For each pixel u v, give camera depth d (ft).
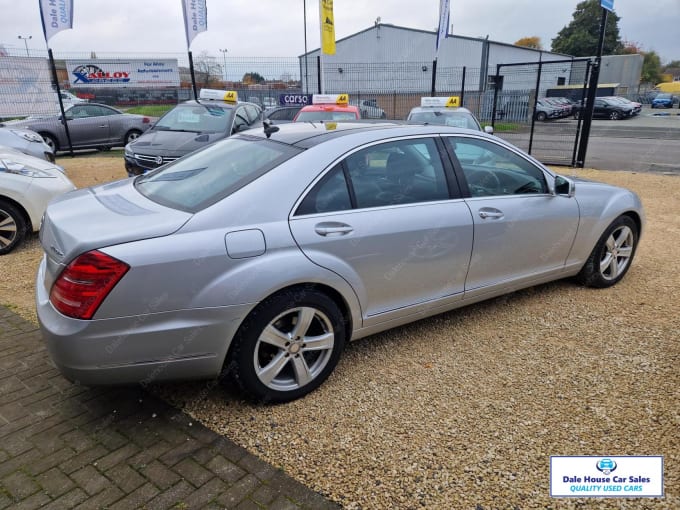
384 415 9.14
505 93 61.72
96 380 7.88
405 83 77.97
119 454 8.04
